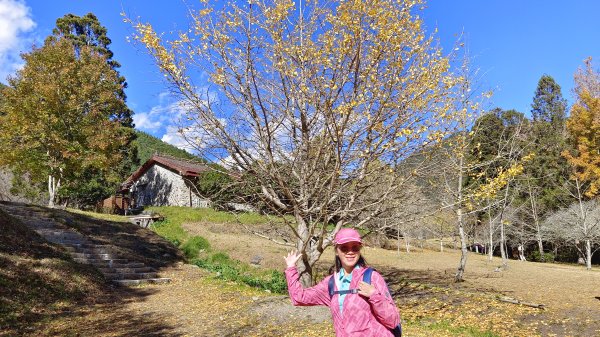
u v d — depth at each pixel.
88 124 25.11
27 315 9.45
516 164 9.70
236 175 9.67
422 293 13.50
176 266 17.86
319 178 9.22
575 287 14.77
